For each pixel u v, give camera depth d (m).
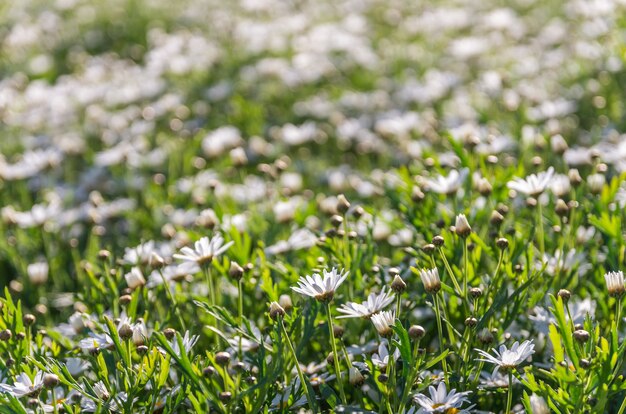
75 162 7.65
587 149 6.12
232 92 8.85
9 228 5.61
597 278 3.85
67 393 3.44
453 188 4.18
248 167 7.36
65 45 11.59
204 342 3.88
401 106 8.23
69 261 5.88
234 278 3.49
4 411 3.02
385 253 4.74
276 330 3.17
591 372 2.85
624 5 8.02
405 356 2.88
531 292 3.73
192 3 12.73
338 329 3.23
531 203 4.32
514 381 3.26
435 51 9.71
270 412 3.24
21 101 9.05
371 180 6.29
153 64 9.48
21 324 3.56
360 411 2.98
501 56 9.02
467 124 6.08
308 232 4.71
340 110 8.41
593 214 4.14
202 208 5.90
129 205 6.33
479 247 3.76
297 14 11.53
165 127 8.29
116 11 12.38
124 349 3.15
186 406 3.53
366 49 9.75
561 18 10.30
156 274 4.13
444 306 3.35
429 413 2.92
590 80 7.33
